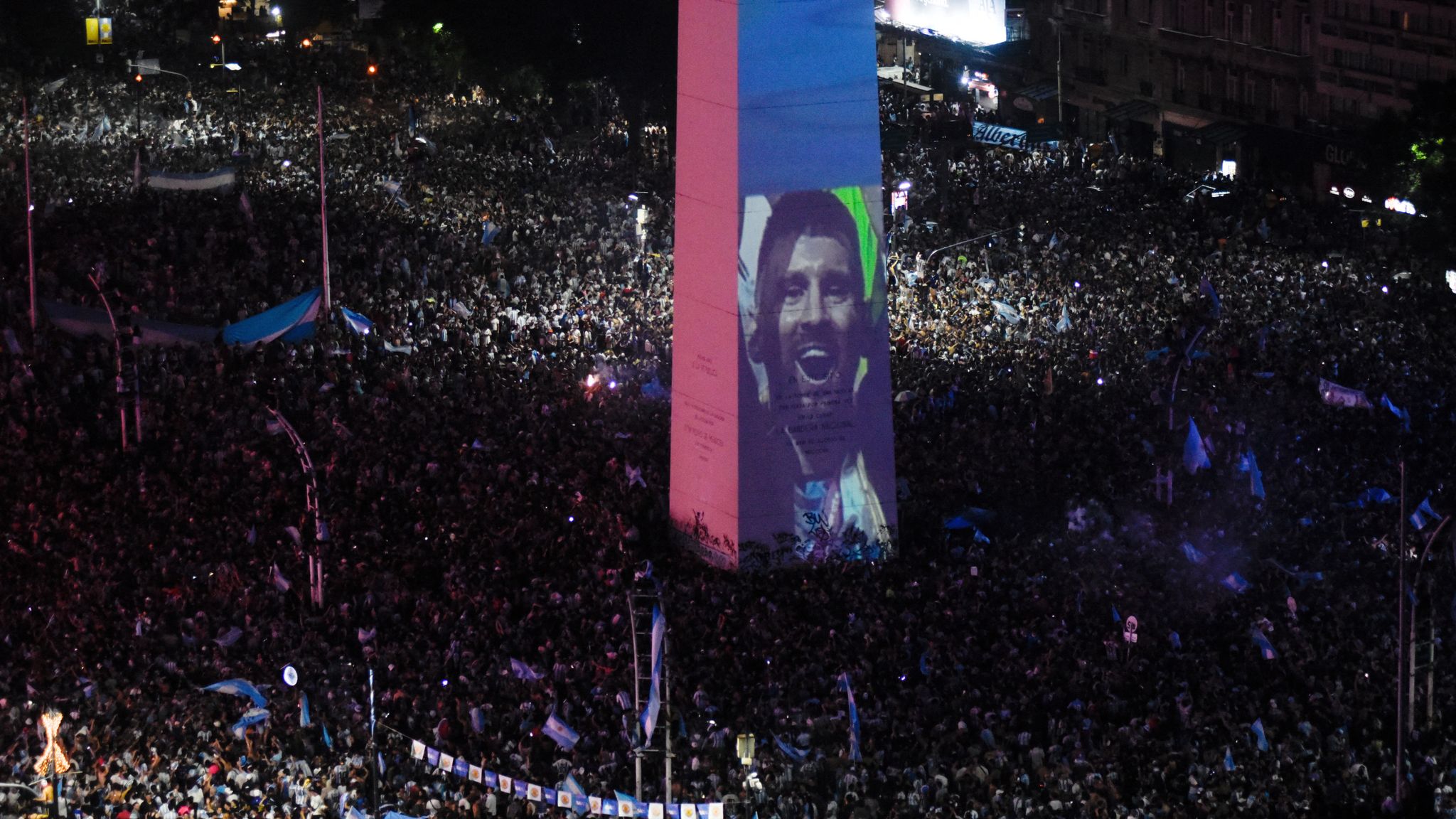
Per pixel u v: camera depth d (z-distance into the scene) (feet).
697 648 135.13
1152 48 376.07
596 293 248.52
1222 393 200.85
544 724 121.19
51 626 139.85
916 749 119.03
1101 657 132.67
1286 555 156.15
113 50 436.35
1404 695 119.65
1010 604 143.23
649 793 114.21
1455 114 258.37
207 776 113.60
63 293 229.66
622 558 156.97
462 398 197.88
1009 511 169.17
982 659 132.36
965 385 207.21
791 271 158.10
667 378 212.84
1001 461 181.16
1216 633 138.51
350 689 128.77
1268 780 112.57
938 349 222.48
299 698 122.52
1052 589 147.02
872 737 121.49
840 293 159.74
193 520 159.74
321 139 227.61
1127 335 225.97
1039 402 199.41
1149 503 170.19
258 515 161.38
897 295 246.47
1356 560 153.07
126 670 132.67
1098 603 143.43
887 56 447.01
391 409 191.62
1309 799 111.04
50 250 246.88
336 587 148.25
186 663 132.98
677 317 164.76
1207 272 256.32
